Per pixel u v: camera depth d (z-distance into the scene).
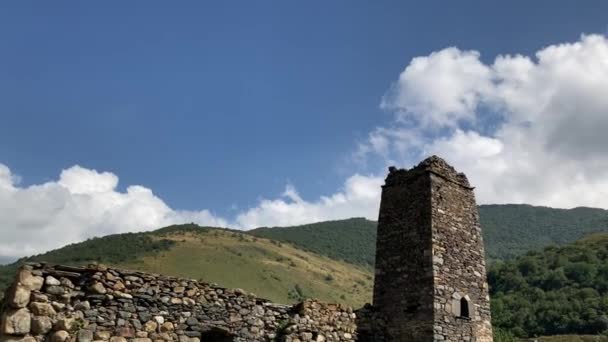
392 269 19.16
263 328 15.75
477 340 18.30
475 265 19.47
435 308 17.48
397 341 18.00
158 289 14.11
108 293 13.30
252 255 114.25
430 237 18.39
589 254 89.81
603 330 63.66
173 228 126.56
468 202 20.38
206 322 14.63
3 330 11.87
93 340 12.73
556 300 74.88
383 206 20.50
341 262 154.75
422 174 19.58
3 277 49.78
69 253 87.94
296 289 98.75
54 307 12.49
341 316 17.50
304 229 186.00
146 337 13.52
